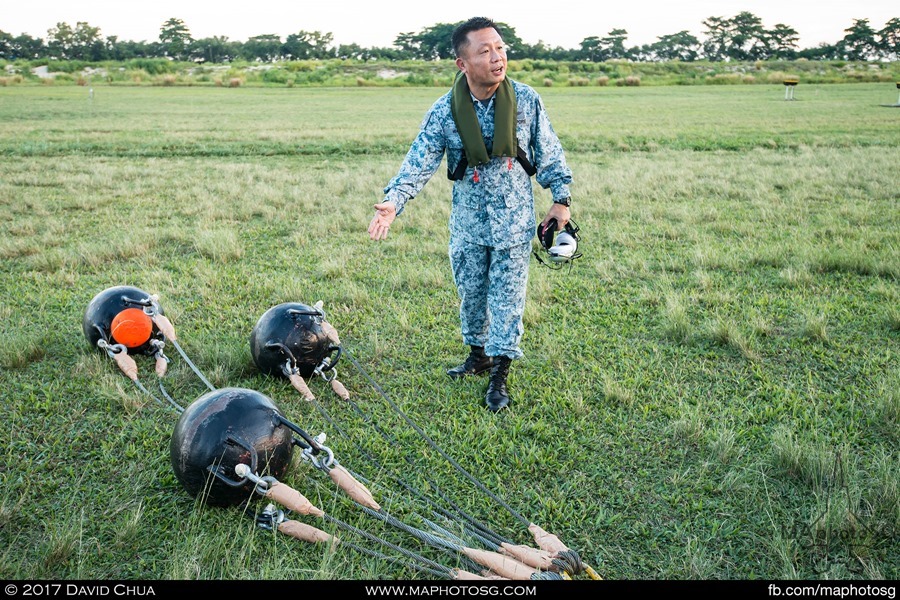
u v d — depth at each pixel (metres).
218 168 14.76
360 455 4.09
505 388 4.72
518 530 3.46
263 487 3.31
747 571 3.16
